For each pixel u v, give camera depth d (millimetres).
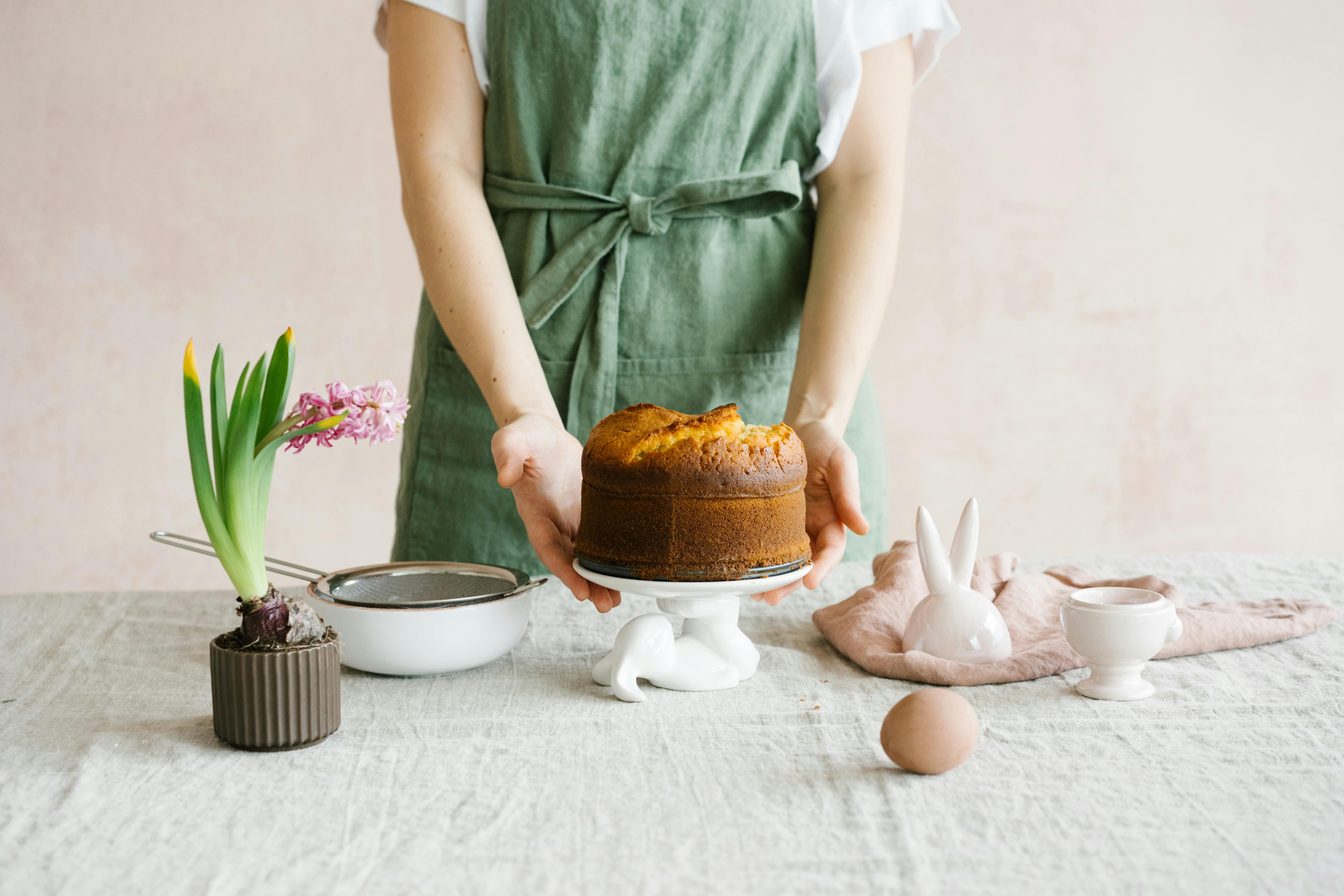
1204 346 2984
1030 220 2934
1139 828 625
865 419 1539
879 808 652
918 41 1513
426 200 1290
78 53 2777
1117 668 858
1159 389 2998
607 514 872
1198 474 3027
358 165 2867
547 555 970
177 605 1146
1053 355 2975
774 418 1477
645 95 1361
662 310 1415
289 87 2834
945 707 696
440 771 711
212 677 750
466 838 615
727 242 1423
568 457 1016
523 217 1414
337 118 2852
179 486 2949
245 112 2832
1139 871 574
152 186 2830
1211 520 3045
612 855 594
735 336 1443
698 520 843
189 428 744
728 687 884
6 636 1040
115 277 2850
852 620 988
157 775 707
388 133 2865
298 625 756
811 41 1378
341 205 2875
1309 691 862
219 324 2893
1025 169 2918
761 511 856
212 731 790
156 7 2781
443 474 1458
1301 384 3004
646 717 814
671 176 1395
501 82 1375
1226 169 2932
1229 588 1184
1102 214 2936
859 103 1416
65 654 987
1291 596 1154
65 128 2793
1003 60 2885
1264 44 2896
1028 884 561
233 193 2852
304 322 2898
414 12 1355
